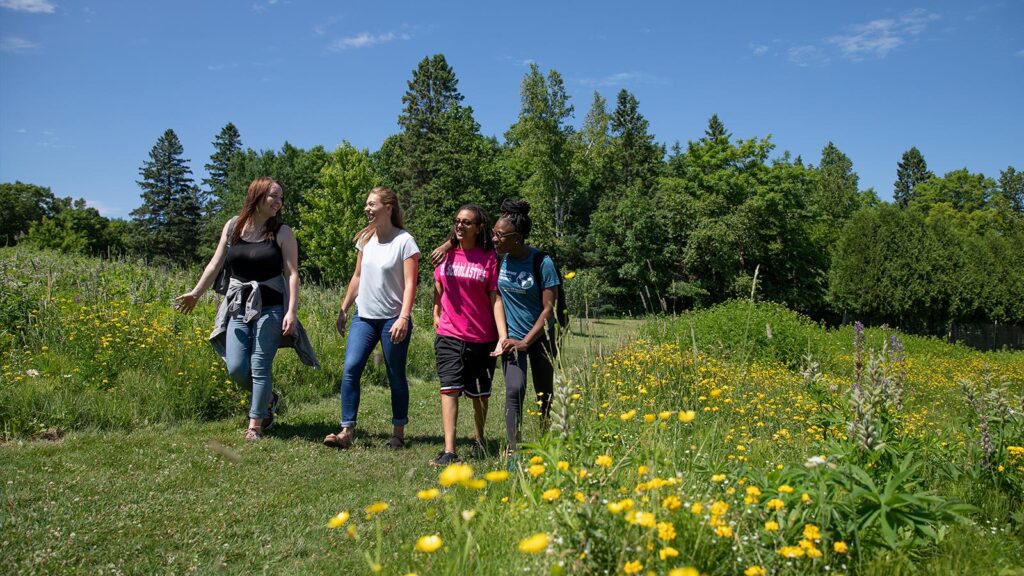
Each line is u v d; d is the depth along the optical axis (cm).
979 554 240
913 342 2223
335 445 464
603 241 4653
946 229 4359
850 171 8650
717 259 4506
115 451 409
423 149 5094
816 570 203
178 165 7119
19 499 306
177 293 1045
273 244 481
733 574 195
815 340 1440
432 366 975
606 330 585
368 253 486
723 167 4972
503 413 651
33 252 1509
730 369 686
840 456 256
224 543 276
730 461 308
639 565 166
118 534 275
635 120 5950
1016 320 4328
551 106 4422
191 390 559
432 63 5456
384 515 313
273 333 479
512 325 434
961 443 363
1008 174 9175
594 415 360
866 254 4178
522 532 231
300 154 5638
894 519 218
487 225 446
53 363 581
